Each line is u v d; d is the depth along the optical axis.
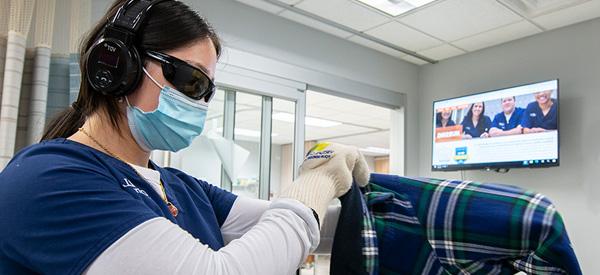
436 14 2.73
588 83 2.76
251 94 2.69
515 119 2.89
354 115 5.80
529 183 2.97
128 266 0.47
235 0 2.61
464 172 3.32
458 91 3.44
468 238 0.67
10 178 0.51
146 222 0.49
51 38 1.81
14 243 0.48
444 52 3.41
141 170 0.68
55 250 0.47
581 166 2.74
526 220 0.62
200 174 2.39
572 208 2.75
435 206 0.72
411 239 0.72
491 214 0.66
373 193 0.77
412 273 0.71
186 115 0.70
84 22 1.92
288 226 0.58
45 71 1.76
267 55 2.74
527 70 3.04
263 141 2.70
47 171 0.50
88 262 0.46
